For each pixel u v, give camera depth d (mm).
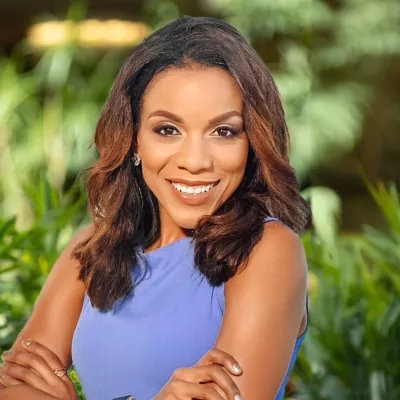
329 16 12414
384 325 4723
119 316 2754
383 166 15398
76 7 10617
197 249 2715
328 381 4766
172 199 2738
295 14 12141
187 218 2732
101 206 2934
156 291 2754
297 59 12391
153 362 2678
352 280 5016
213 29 2703
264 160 2717
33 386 2918
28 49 10992
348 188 15289
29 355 2961
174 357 2666
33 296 4734
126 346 2711
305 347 4805
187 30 2707
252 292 2650
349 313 4910
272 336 2627
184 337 2672
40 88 10500
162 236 2891
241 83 2656
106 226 2889
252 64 2684
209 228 2719
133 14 13219
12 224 4770
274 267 2676
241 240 2686
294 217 2799
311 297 5082
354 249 5473
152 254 2822
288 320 2666
